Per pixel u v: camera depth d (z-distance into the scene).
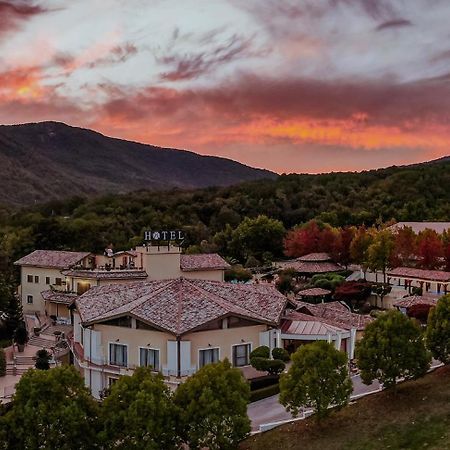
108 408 36.94
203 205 186.38
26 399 36.47
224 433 36.78
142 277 83.62
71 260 96.62
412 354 43.22
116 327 54.50
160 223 164.50
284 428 42.34
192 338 51.69
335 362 40.72
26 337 77.56
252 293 61.56
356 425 40.94
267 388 50.88
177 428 36.97
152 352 52.47
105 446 36.25
